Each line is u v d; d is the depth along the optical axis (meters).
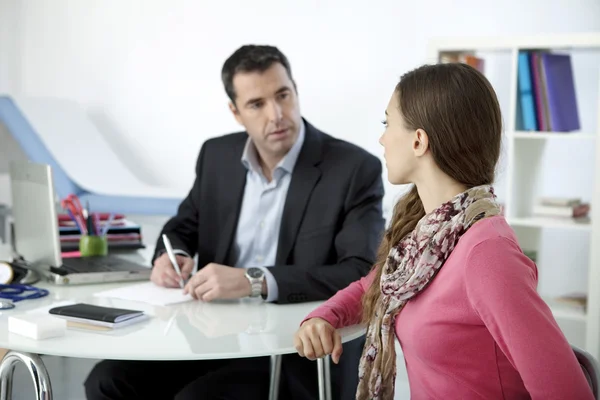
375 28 4.13
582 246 3.59
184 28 4.64
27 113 4.41
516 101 3.13
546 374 1.11
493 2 3.81
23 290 1.95
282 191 2.23
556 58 3.12
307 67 4.32
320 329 1.53
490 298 1.17
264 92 2.13
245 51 2.18
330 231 2.10
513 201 3.20
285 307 1.87
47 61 4.99
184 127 4.71
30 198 2.18
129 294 1.97
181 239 2.37
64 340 1.55
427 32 4.00
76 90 4.94
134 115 4.82
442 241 1.29
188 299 1.93
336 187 2.12
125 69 4.81
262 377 2.00
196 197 2.41
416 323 1.32
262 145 2.19
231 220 2.26
